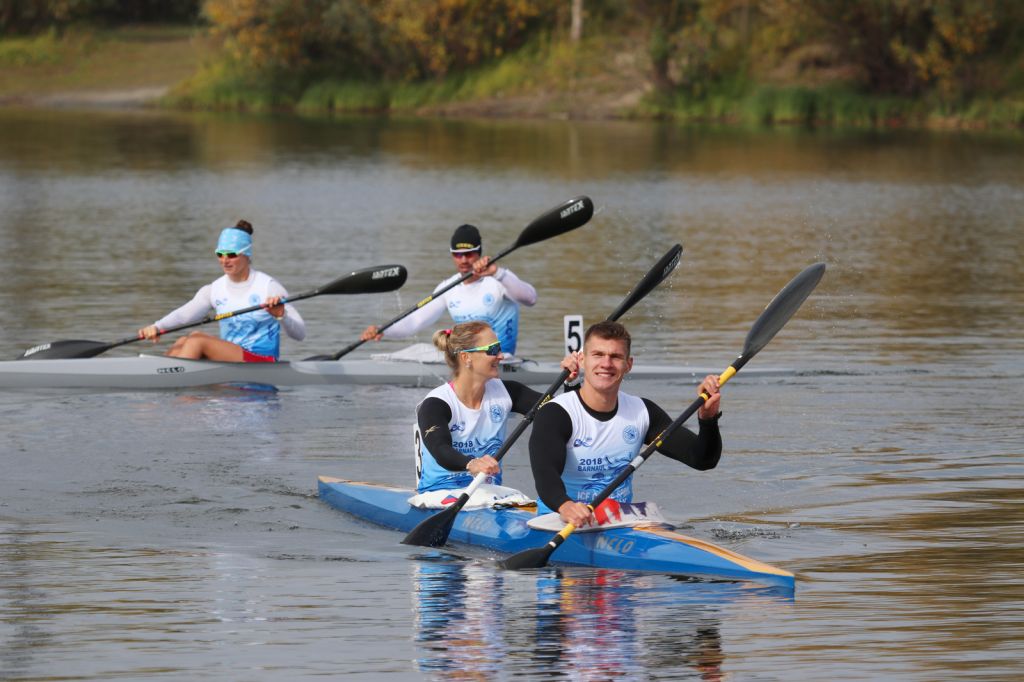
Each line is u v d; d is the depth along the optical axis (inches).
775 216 3420.3
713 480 1154.7
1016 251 2847.0
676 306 2171.5
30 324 1941.4
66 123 6235.2
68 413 1450.5
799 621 786.8
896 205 3666.3
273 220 3238.2
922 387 1566.2
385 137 5812.0
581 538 922.7
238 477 1175.6
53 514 1044.5
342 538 986.7
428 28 7347.4
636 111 6899.6
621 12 7372.1
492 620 793.6
